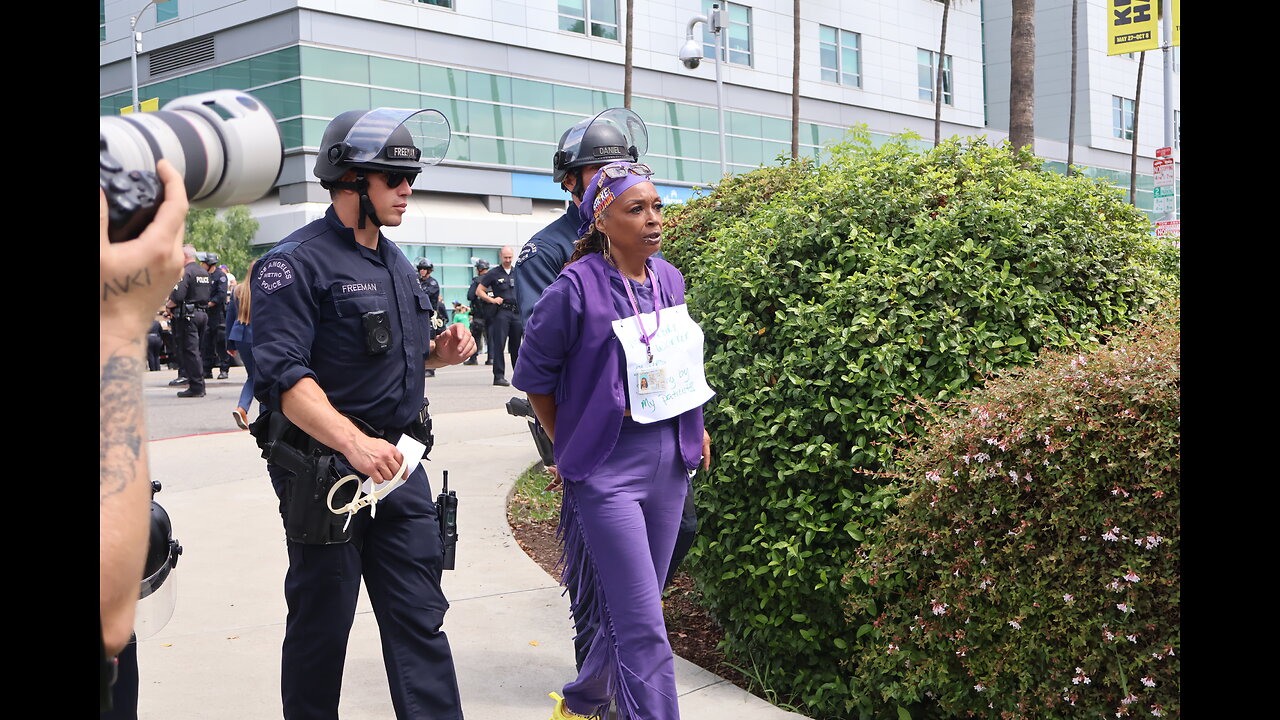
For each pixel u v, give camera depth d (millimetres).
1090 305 3596
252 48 26453
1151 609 2475
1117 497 2510
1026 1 14281
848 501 3281
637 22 31953
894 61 39188
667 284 3033
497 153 28984
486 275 15359
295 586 2803
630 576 2809
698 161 33406
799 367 3453
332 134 2879
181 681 3736
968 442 2768
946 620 2861
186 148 1224
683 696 3568
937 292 3361
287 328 2719
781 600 3531
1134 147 37719
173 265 1182
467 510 6383
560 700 3105
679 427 2949
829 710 3424
